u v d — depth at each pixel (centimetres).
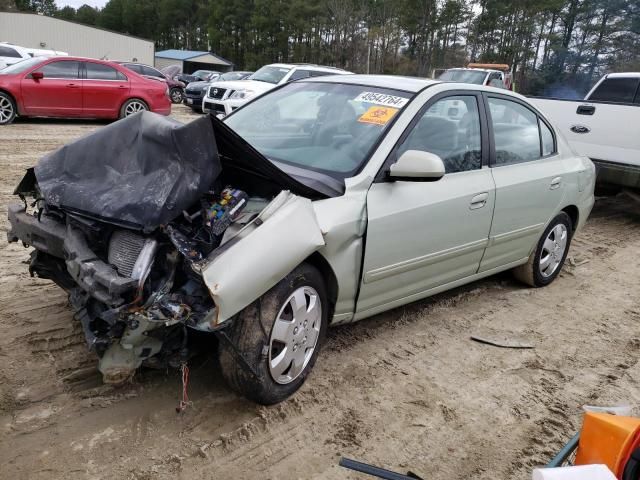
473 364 379
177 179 268
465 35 5662
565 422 326
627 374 385
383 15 5719
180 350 282
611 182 760
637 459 199
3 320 370
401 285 371
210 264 255
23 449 263
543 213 484
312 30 6431
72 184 295
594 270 604
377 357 374
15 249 500
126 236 277
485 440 304
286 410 309
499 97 452
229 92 1398
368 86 407
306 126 389
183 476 257
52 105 1315
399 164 336
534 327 445
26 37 4166
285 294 290
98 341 259
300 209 291
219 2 8019
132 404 301
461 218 393
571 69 4466
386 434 300
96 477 252
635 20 4156
